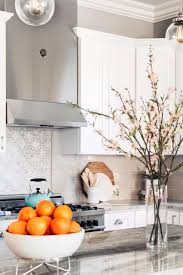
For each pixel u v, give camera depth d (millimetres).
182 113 2035
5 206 4016
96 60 4465
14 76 3977
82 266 1715
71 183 4672
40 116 3955
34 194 3711
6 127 4262
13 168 4301
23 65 4035
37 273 1621
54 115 4062
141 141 4617
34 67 4102
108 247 2086
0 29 3863
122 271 1633
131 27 5098
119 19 4992
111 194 4797
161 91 4699
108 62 4551
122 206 4363
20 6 2348
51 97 4199
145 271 1633
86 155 4797
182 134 4434
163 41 4699
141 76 4723
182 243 2188
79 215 3943
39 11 2334
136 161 5184
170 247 2088
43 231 1582
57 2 4285
